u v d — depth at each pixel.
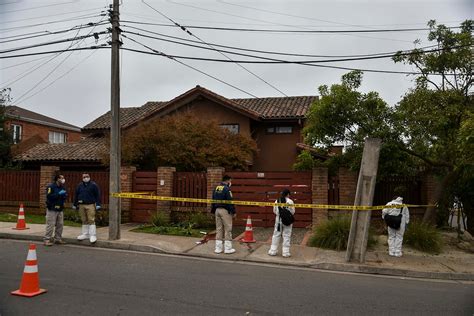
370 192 9.13
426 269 8.61
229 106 19.95
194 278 7.41
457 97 11.16
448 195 12.19
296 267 8.86
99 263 8.43
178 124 16.81
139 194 12.09
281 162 20.75
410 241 10.70
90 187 10.66
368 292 6.86
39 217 14.77
